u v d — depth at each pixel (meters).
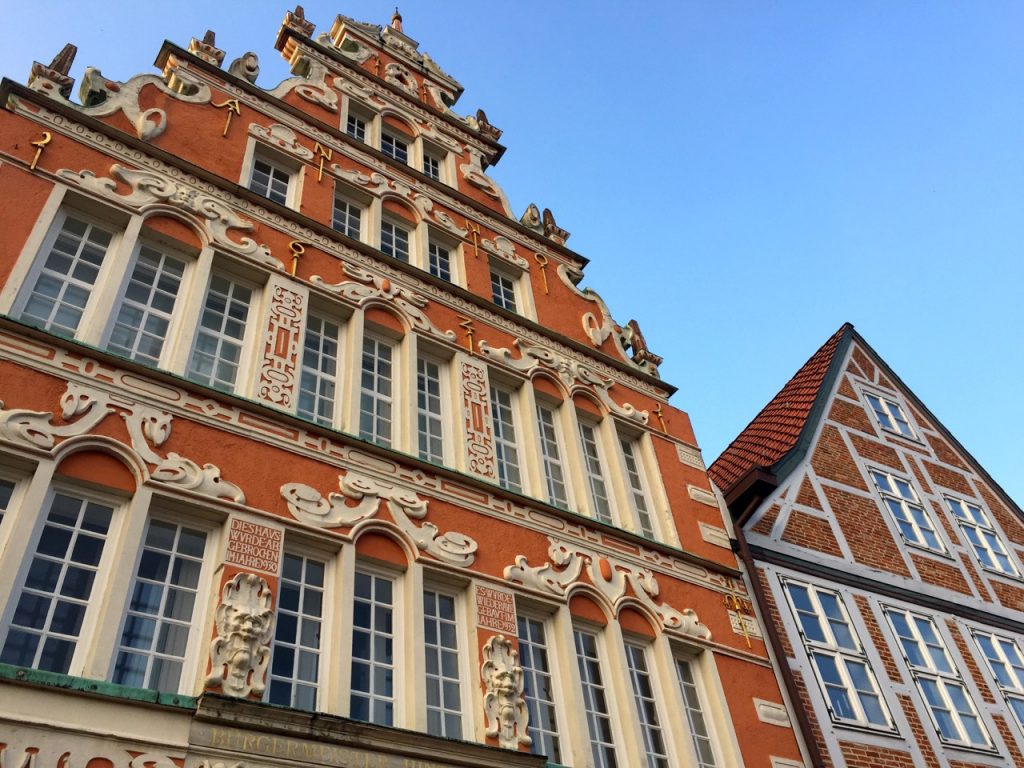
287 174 13.38
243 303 10.89
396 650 8.91
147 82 12.28
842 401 19.20
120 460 8.24
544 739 9.39
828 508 15.91
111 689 6.71
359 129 15.65
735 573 12.96
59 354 8.58
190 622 7.77
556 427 13.20
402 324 12.23
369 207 13.95
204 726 6.93
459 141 17.20
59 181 10.05
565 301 15.52
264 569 8.36
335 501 9.41
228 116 13.02
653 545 12.21
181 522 8.37
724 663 11.60
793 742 11.39
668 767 10.13
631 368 15.04
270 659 7.85
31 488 7.55
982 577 17.06
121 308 9.68
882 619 14.41
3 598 6.88
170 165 11.40
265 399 9.88
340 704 7.96
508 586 10.18
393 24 19.11
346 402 10.65
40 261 9.35
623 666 10.48
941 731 13.21
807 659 12.68
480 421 11.94
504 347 13.31
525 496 11.22
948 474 19.34
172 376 9.09
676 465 14.02
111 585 7.42
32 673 6.48
